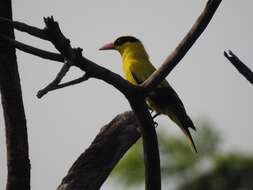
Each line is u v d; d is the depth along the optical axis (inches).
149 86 335.3
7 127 326.6
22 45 308.3
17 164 327.6
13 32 319.6
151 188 348.8
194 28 333.1
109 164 359.3
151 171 347.6
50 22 296.7
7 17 327.3
